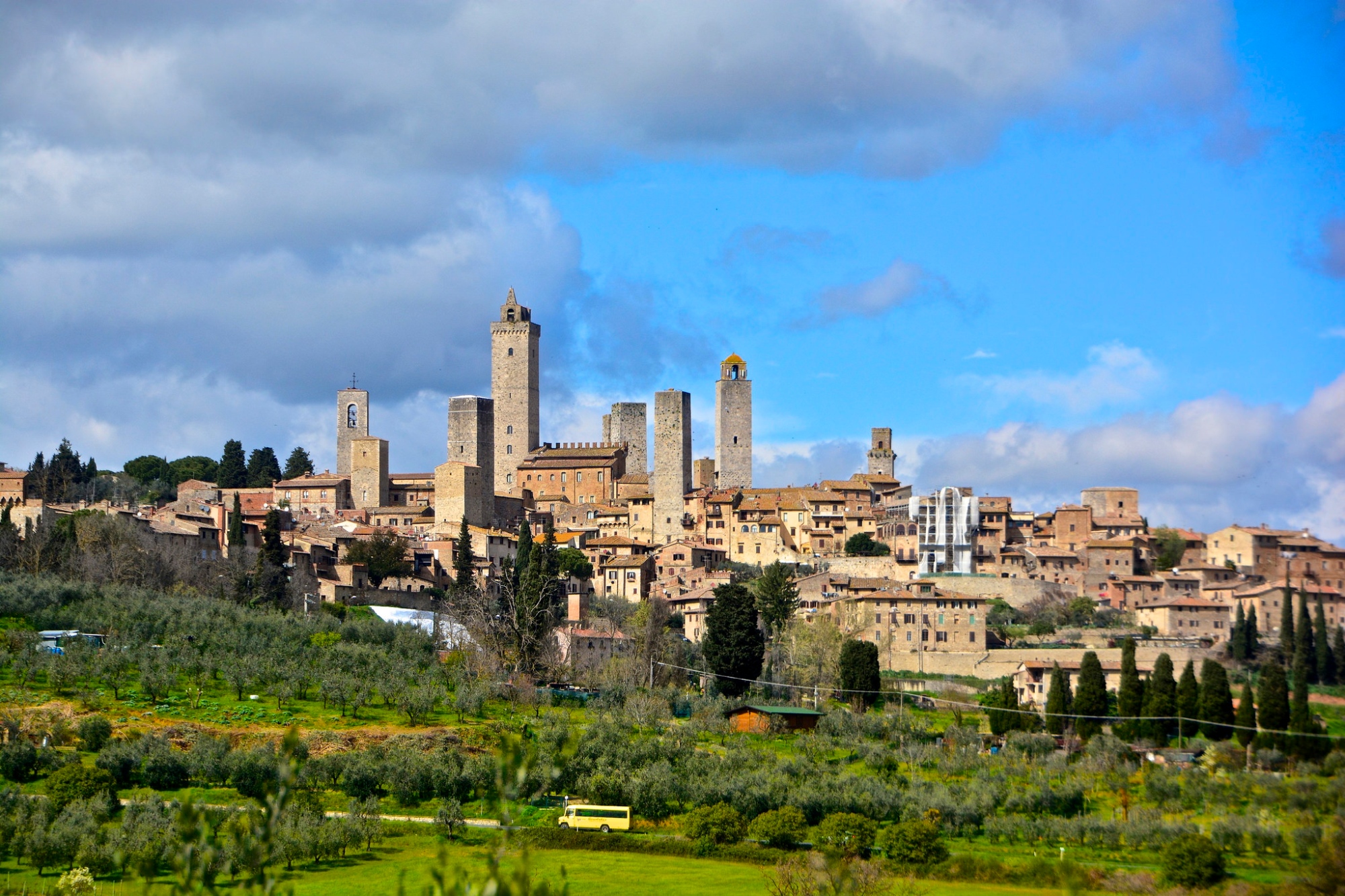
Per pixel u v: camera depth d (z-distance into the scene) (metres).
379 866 119.44
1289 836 138.62
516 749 34.66
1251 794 164.62
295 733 35.19
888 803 144.00
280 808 34.41
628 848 131.75
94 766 137.62
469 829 134.00
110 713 161.50
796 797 141.12
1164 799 161.25
